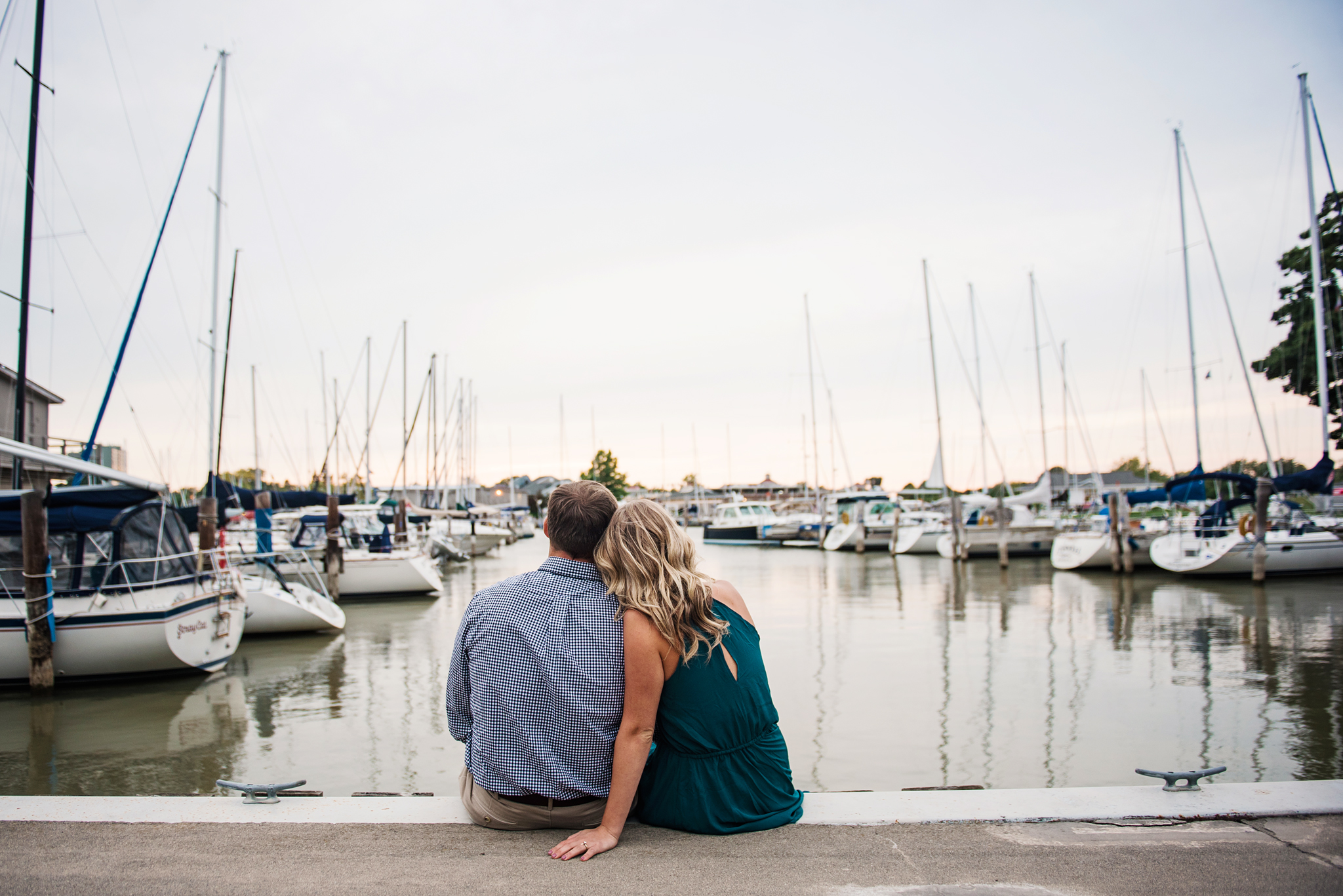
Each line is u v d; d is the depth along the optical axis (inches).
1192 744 315.9
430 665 483.8
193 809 118.1
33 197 466.3
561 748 108.2
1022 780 278.2
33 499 397.1
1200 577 892.6
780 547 1724.9
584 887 95.2
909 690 404.2
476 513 2030.0
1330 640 528.4
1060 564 1041.5
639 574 106.1
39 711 378.0
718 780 109.7
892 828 111.5
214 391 700.0
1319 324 848.3
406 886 95.7
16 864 101.4
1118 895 93.1
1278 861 101.0
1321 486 816.3
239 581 506.0
